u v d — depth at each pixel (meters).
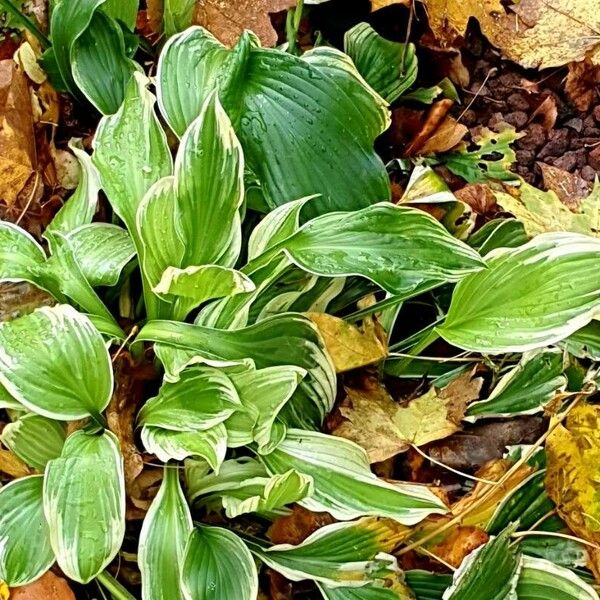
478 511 1.22
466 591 1.14
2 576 1.11
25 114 1.30
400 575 1.17
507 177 1.41
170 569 1.13
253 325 1.17
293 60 1.22
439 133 1.42
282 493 1.11
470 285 1.18
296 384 1.13
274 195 1.21
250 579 1.13
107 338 1.20
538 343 1.15
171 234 1.14
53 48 1.26
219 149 1.13
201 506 1.24
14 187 1.30
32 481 1.16
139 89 1.20
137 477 1.22
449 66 1.47
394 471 1.27
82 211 1.25
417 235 1.14
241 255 1.29
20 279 1.18
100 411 1.14
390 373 1.30
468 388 1.26
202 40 1.23
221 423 1.12
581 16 1.42
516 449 1.24
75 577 1.07
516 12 1.43
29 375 1.10
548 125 1.46
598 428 1.22
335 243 1.15
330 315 1.25
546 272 1.17
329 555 1.17
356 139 1.23
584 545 1.22
